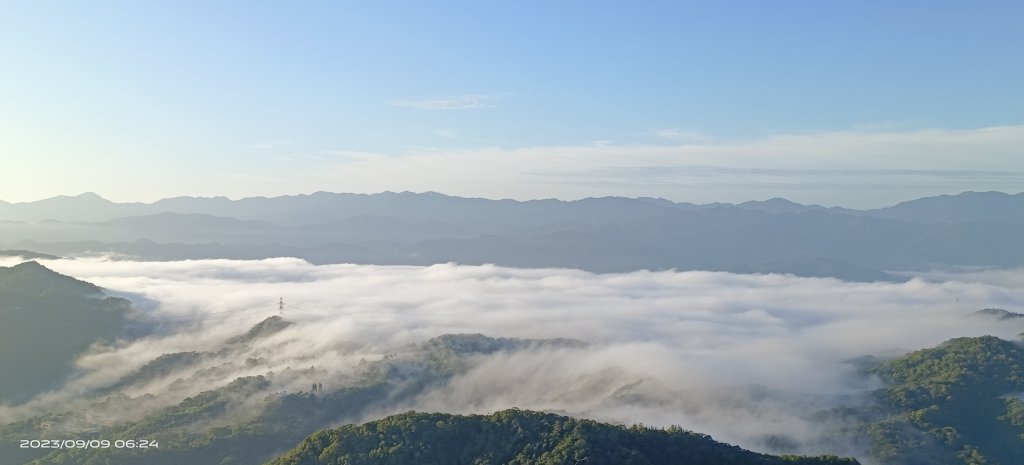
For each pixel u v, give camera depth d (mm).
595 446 181750
